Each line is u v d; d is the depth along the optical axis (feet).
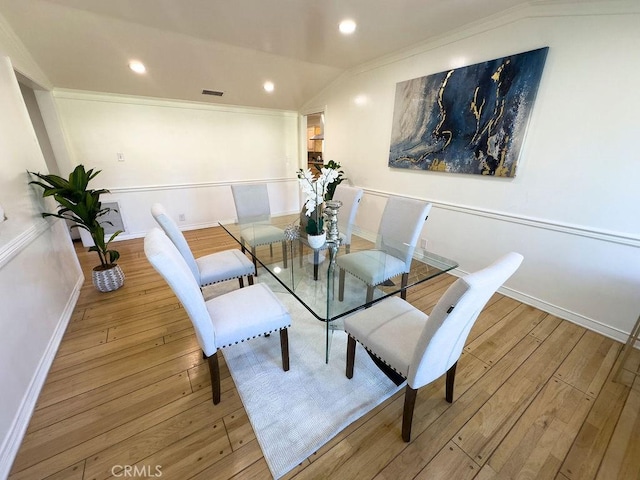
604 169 6.17
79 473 3.82
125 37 8.27
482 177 8.36
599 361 5.83
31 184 6.72
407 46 9.43
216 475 3.79
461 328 3.79
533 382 5.32
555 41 6.38
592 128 6.19
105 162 12.46
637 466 3.92
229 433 4.35
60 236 7.95
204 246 12.76
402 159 10.45
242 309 5.04
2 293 4.64
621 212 6.09
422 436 4.32
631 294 6.19
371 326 4.69
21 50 8.00
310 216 6.79
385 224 8.27
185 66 10.32
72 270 8.45
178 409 4.75
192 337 6.55
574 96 6.32
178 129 13.71
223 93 13.00
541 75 6.68
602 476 3.80
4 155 5.70
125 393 5.05
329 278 6.48
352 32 8.34
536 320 7.25
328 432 4.37
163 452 4.07
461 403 4.88
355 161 12.73
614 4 5.54
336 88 12.96
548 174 7.01
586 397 4.99
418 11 7.09
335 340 6.50
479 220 8.64
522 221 7.66
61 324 6.66
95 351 6.09
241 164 15.90
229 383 5.30
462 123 8.39
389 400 4.95
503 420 4.58
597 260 6.56
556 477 3.79
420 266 6.93
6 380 4.30
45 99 10.34
